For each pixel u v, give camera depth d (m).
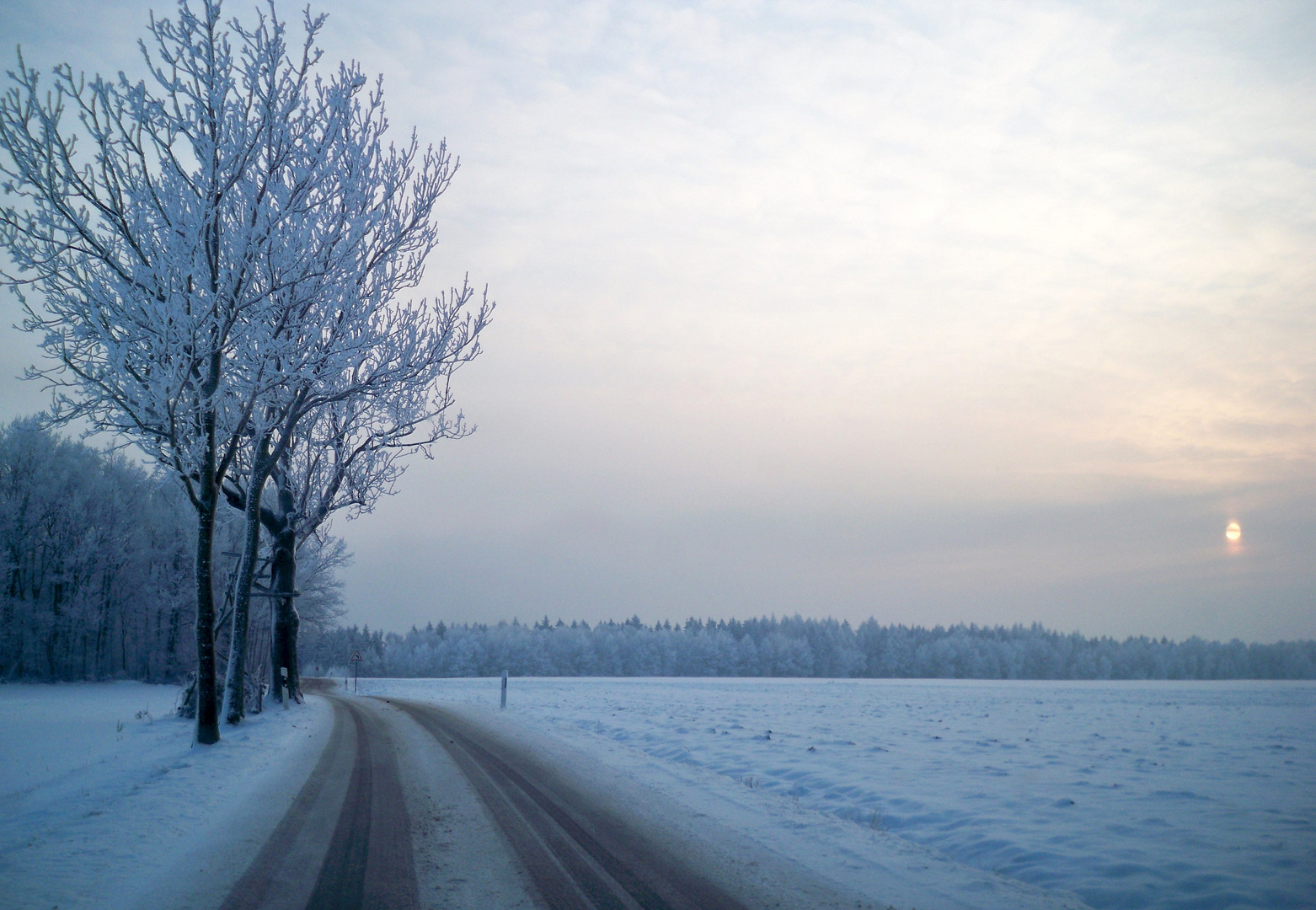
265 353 13.74
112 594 51.31
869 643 159.75
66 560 46.81
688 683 66.56
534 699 32.03
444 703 27.20
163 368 12.60
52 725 19.11
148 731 16.61
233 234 13.17
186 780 9.62
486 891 5.58
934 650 154.38
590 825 7.77
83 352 12.37
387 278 16.05
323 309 14.80
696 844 7.11
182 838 6.82
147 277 12.84
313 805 8.41
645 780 10.75
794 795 10.37
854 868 6.50
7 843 6.60
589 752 13.62
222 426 15.19
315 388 15.95
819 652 151.38
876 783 10.85
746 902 5.49
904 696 47.44
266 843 6.70
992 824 8.32
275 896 5.33
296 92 13.72
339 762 11.59
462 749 13.41
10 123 11.36
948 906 5.59
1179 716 29.47
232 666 17.02
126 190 12.55
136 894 5.28
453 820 7.80
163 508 52.69
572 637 136.75
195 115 12.87
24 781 10.81
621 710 24.94
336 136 14.46
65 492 47.41
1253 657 157.25
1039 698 47.38
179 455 13.13
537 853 6.62
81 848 6.39
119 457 51.72
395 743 14.02
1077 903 5.86
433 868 6.11
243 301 13.28
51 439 47.69
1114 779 11.69
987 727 22.41
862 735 18.59
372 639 134.62
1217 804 9.63
